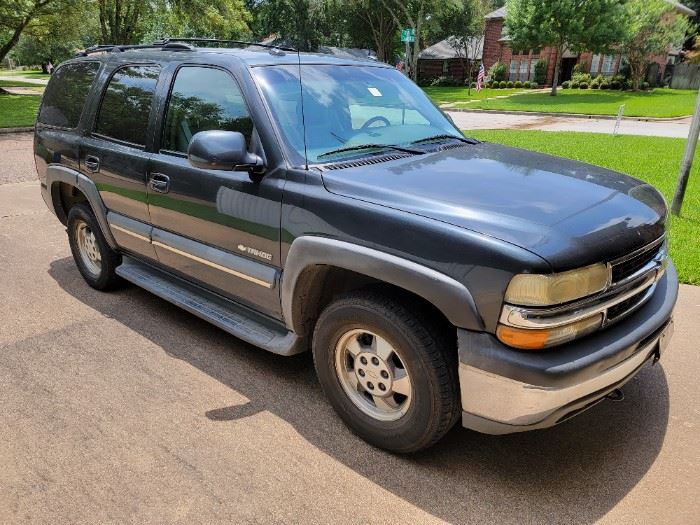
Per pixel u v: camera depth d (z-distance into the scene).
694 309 4.45
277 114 3.06
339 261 2.64
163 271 4.04
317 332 2.89
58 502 2.48
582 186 2.76
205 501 2.49
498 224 2.30
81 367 3.59
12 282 5.00
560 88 44.97
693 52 44.44
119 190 4.00
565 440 2.91
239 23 30.84
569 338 2.26
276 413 3.12
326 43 45.81
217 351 3.80
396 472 2.67
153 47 4.13
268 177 2.96
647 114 24.30
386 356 2.65
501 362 2.21
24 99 24.72
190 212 3.44
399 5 37.38
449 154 3.21
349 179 2.74
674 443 2.88
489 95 38.88
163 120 3.65
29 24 26.23
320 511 2.44
